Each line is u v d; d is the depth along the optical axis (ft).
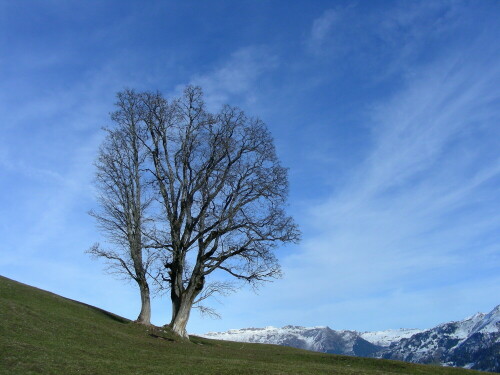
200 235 146.10
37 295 142.92
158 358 99.81
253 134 153.69
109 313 171.73
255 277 148.05
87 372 77.51
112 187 150.30
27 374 71.05
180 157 156.25
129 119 156.15
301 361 133.08
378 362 135.85
